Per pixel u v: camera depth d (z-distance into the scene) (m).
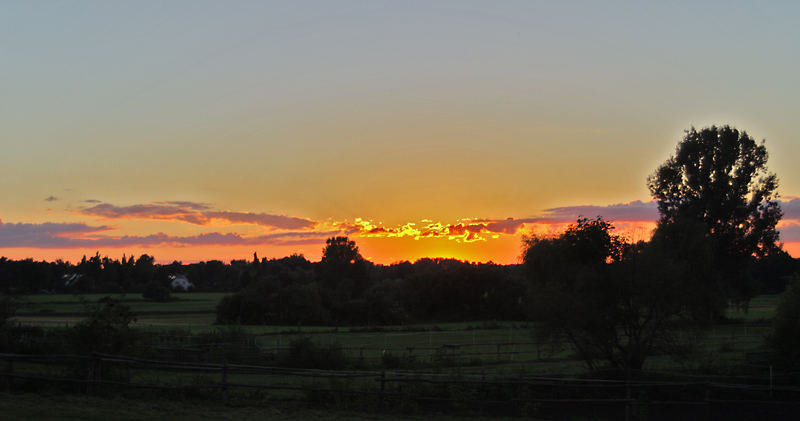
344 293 104.12
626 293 28.88
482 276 102.19
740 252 63.00
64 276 176.88
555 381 23.09
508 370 30.91
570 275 30.95
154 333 40.22
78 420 14.67
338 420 18.00
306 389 20.58
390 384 22.06
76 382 18.92
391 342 53.34
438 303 101.81
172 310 113.62
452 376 22.38
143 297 138.12
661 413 22.77
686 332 29.36
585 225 30.95
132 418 15.52
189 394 19.66
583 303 28.42
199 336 40.06
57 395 18.11
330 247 125.12
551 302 28.92
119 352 20.81
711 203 62.91
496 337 58.44
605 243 30.47
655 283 28.19
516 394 22.58
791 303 30.31
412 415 19.78
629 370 25.61
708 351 40.62
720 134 63.72
